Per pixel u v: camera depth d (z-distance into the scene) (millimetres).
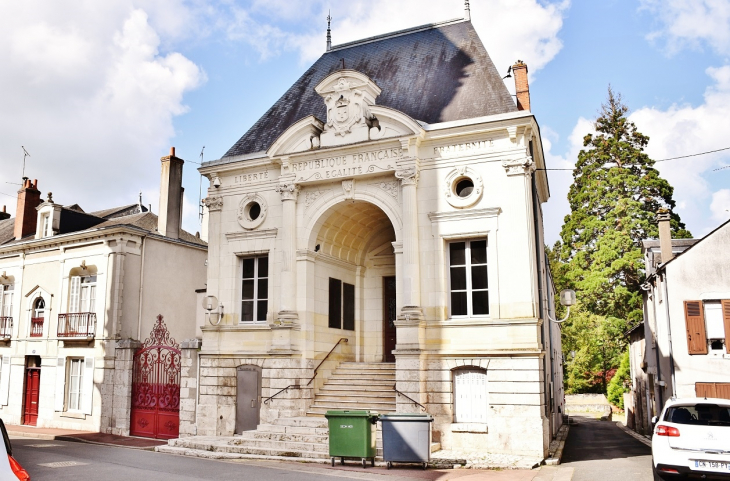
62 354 26438
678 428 10609
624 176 38094
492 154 17500
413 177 18000
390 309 22312
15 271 29656
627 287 36281
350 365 20656
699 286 19766
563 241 40344
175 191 28438
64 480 12266
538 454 15586
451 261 17969
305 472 13406
